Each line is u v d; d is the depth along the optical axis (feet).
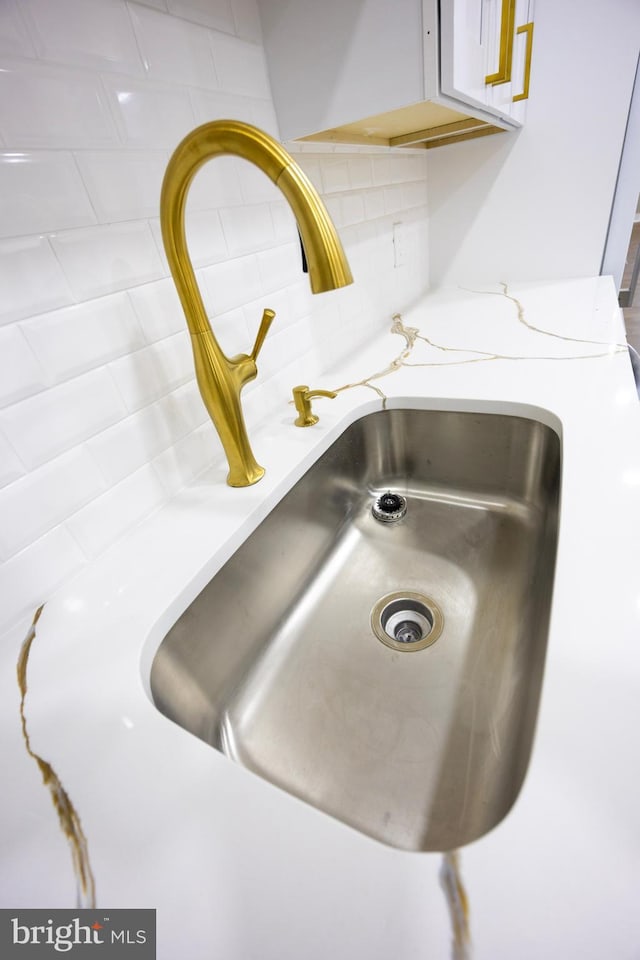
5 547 1.37
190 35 1.66
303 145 2.41
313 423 2.35
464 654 1.85
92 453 1.57
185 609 1.52
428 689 1.74
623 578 1.21
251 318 2.22
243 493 1.91
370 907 0.71
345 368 2.96
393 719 1.66
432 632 1.96
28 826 0.92
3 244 1.24
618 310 3.14
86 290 1.46
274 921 0.72
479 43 2.10
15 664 1.29
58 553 1.51
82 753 1.04
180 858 0.83
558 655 1.04
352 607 2.14
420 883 0.72
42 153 1.28
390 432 2.59
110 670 1.25
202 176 1.82
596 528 1.38
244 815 0.87
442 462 2.55
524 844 0.75
